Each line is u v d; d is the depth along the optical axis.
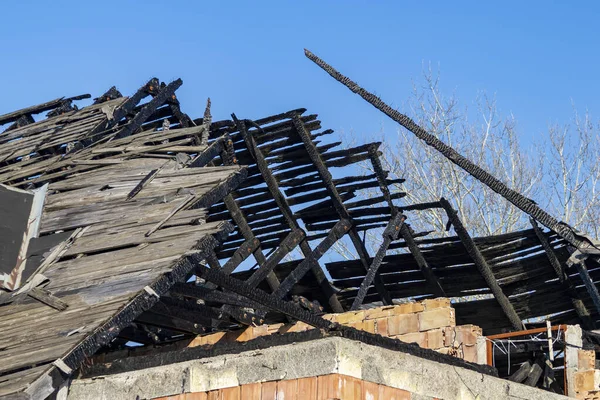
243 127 16.73
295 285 18.02
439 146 15.95
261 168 17.09
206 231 11.34
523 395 10.27
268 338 9.14
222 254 18.30
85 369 9.91
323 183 17.06
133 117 17.31
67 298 10.79
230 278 11.01
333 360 8.50
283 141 16.91
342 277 17.84
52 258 12.05
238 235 17.95
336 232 17.05
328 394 8.43
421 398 9.17
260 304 11.65
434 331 11.90
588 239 15.41
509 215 28.48
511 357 12.87
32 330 10.20
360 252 17.28
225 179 12.91
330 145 16.70
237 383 9.00
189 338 12.03
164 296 11.42
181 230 11.65
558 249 15.98
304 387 8.59
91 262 11.61
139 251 11.43
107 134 16.66
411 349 9.68
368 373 8.73
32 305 10.98
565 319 16.78
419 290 17.61
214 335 11.91
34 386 8.91
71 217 13.16
